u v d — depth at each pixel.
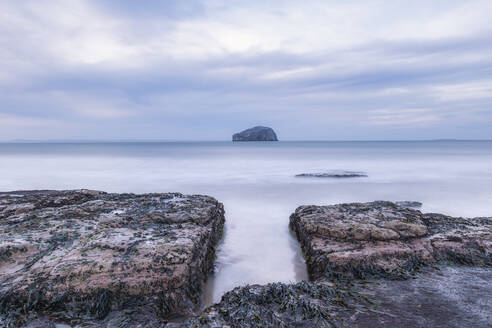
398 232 8.48
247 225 12.84
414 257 7.59
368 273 7.12
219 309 5.55
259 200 18.08
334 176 28.38
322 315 5.23
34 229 8.03
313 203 17.27
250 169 35.72
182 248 7.00
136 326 5.05
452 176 28.34
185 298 6.10
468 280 6.72
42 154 71.19
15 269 6.23
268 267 8.63
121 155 66.12
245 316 5.18
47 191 15.20
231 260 9.12
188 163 44.38
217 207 12.43
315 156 61.03
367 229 8.45
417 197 18.80
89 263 6.21
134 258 6.45
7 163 44.50
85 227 8.34
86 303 5.55
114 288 5.73
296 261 9.02
